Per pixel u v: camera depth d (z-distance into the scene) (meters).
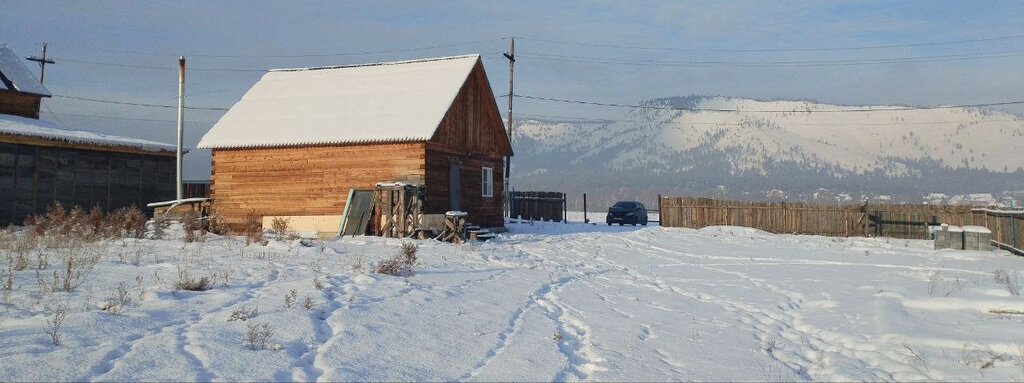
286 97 29.52
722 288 13.97
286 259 14.80
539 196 44.38
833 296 12.34
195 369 6.23
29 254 13.45
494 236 25.05
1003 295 11.23
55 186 27.39
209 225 25.00
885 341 8.50
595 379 6.82
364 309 9.48
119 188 29.97
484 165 31.11
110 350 6.61
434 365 7.15
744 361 7.76
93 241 17.48
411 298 10.64
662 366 7.43
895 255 21.58
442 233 22.41
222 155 27.31
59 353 6.39
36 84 34.19
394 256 16.20
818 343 8.91
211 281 10.90
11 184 25.89
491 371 6.97
